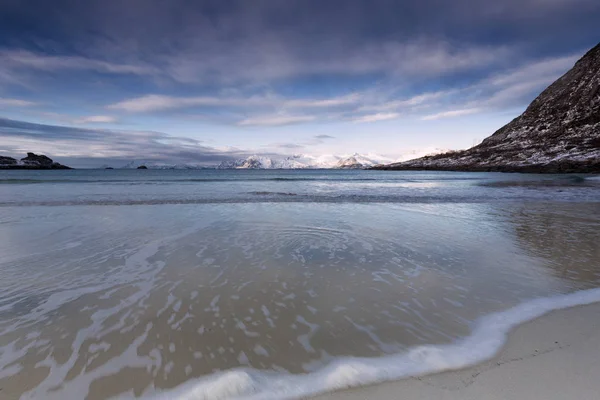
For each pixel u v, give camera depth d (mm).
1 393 2762
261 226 10523
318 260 6809
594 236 9172
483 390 2805
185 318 4188
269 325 4016
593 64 103188
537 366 3123
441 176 65562
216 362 3260
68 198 18641
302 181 43750
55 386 2871
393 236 9125
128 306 4539
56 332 3809
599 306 4520
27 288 5176
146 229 9961
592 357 3256
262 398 2766
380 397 2770
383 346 3545
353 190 26766
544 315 4250
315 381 2979
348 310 4445
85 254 7160
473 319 4164
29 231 9555
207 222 11203
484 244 8227
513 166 85812
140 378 2998
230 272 6023
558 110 103000
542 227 10508
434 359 3281
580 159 72188
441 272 6051
